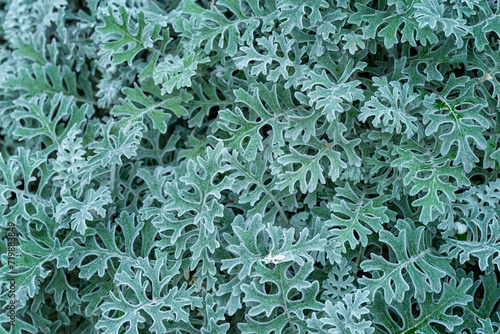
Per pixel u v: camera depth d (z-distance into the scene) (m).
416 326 0.73
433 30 0.78
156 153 0.85
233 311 0.74
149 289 0.79
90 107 0.88
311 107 0.79
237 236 0.76
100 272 0.78
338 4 0.77
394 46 0.79
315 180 0.76
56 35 0.92
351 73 0.76
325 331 0.72
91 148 0.81
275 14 0.78
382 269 0.73
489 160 0.75
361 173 0.77
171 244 0.76
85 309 0.79
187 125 0.86
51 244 0.79
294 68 0.78
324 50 0.77
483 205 0.77
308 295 0.74
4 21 0.92
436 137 0.75
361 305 0.74
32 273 0.77
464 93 0.76
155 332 0.77
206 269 0.75
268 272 0.73
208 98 0.85
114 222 0.82
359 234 0.74
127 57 0.82
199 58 0.79
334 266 0.76
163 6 0.89
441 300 0.73
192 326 0.76
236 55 0.81
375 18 0.76
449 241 0.75
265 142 0.79
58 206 0.78
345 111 0.77
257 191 0.77
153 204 0.81
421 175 0.77
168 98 0.83
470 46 0.78
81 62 0.88
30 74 0.89
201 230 0.76
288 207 0.78
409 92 0.76
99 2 0.89
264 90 0.78
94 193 0.79
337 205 0.75
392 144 0.76
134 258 0.79
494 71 0.77
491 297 0.75
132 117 0.81
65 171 0.82
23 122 0.89
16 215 0.79
